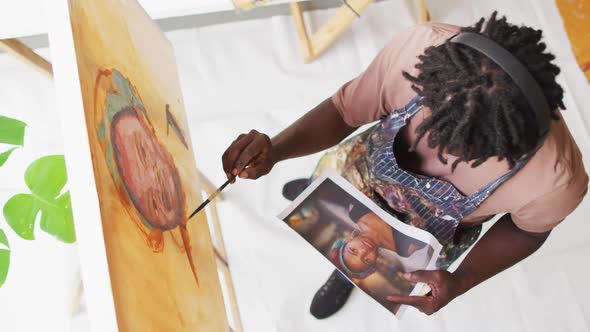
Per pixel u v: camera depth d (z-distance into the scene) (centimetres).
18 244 159
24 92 177
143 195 73
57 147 172
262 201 173
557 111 84
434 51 76
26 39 179
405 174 100
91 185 58
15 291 157
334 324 162
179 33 189
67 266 159
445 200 100
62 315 156
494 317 162
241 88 185
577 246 169
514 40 73
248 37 190
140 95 85
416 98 90
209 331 83
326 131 114
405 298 102
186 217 90
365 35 191
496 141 73
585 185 91
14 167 168
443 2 196
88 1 72
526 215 96
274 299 164
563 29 192
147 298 63
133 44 88
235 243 169
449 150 77
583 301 163
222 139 179
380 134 103
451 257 119
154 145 85
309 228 115
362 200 116
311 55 183
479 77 71
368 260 113
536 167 86
